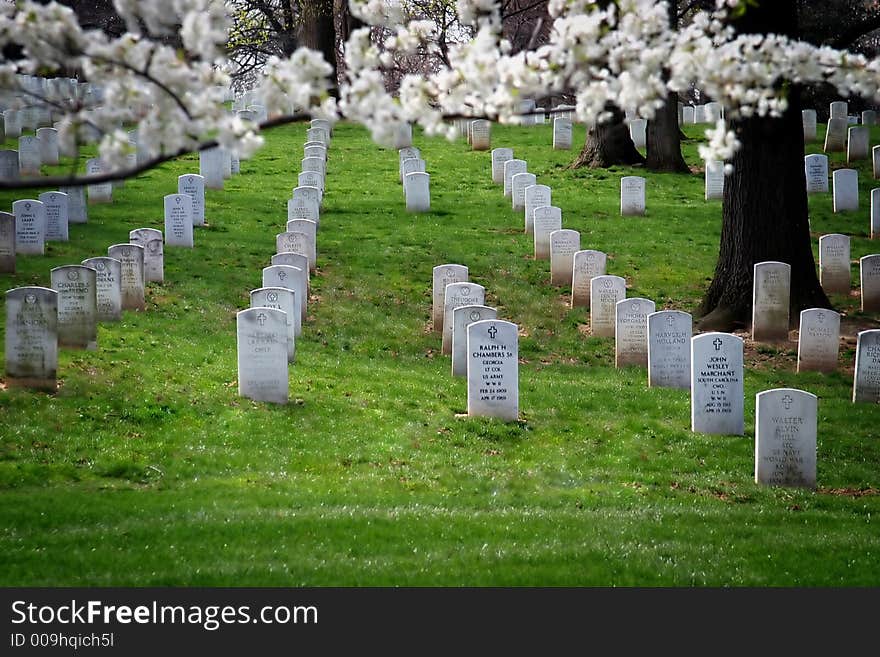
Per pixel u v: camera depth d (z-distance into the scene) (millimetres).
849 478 14461
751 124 22094
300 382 17531
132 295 20672
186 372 17234
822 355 19688
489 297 23734
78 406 15133
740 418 16172
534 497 13273
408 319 22250
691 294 24203
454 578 9852
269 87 7578
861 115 52031
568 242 24594
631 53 8195
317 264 25422
